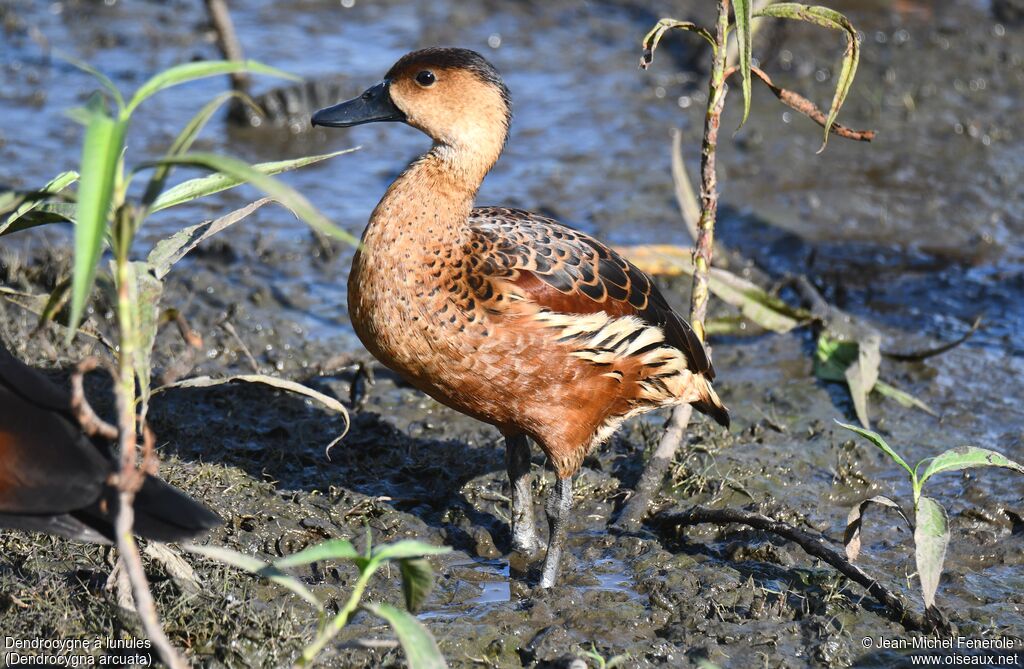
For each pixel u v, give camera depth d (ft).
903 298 48.03
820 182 56.80
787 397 41.27
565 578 31.71
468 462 36.68
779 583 31.48
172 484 32.96
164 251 27.02
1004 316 46.88
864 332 43.50
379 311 29.58
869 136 32.83
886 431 39.29
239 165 19.57
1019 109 64.39
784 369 43.21
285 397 39.52
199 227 27.66
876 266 50.39
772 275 49.34
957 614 30.45
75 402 21.35
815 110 33.09
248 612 28.02
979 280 49.49
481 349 29.19
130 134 58.90
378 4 77.51
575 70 68.39
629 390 31.01
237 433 37.11
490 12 76.54
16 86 63.21
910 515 34.73
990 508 34.86
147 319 22.50
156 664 26.27
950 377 42.63
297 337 43.80
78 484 23.70
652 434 38.32
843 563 30.63
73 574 28.94
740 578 31.40
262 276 47.70
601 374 30.17
